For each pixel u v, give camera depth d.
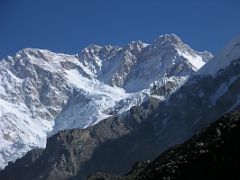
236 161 68.06
